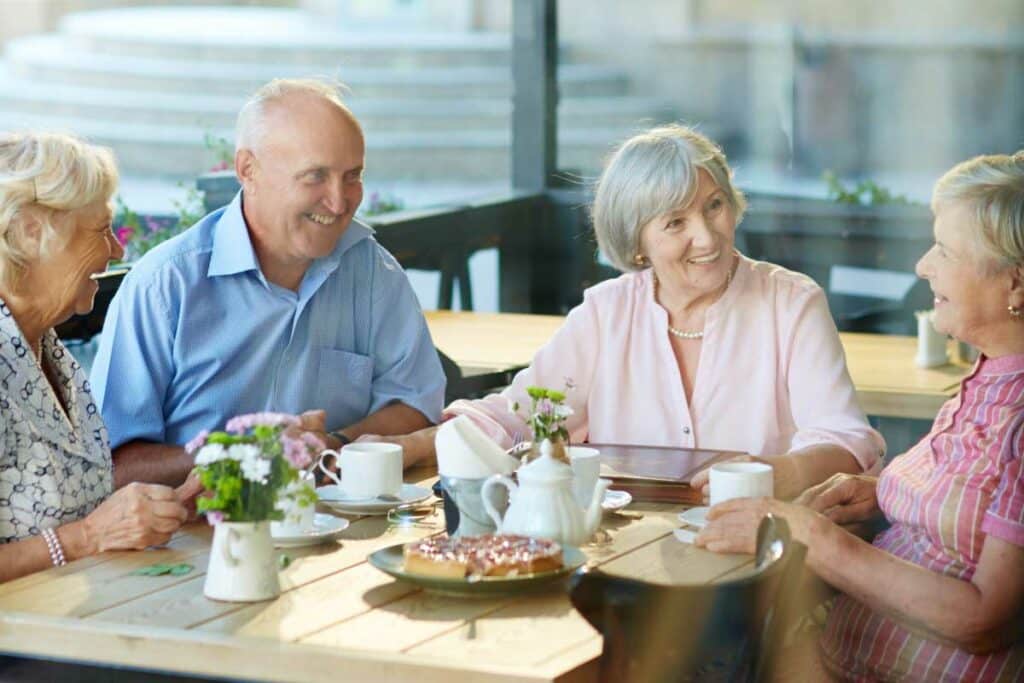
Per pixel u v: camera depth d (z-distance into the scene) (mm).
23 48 16469
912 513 2682
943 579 2471
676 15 15070
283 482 2301
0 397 2629
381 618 2225
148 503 2578
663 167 3230
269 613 2250
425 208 6336
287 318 3369
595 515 2525
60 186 2639
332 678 2098
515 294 6914
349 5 18219
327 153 3164
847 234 7082
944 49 13562
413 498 2857
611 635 2207
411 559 2316
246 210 3301
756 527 2545
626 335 3438
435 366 3619
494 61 15117
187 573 2449
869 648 2678
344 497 2848
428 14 17531
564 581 2367
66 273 2693
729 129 14203
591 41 15273
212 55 15344
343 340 3496
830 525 2537
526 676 2018
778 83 14273
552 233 7121
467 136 13938
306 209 3213
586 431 3523
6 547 2555
